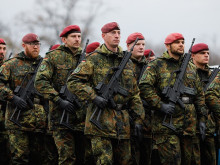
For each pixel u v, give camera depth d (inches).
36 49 845.8
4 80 828.0
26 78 840.9
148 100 714.2
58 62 771.4
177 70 720.3
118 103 662.5
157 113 719.1
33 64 848.3
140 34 860.6
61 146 749.3
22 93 829.2
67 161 751.1
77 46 776.3
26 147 824.9
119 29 676.1
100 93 650.8
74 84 656.4
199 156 793.6
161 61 727.7
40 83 747.4
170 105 701.9
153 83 721.0
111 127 646.5
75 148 780.0
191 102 725.3
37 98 837.8
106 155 639.8
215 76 834.2
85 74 660.1
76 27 776.3
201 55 855.1
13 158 821.9
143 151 837.8
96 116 648.4
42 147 853.2
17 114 822.5
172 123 707.4
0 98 814.5
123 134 658.8
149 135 824.3
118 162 669.3
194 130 722.2
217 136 855.7
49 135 847.7
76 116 755.4
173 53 726.5
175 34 724.7
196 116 731.4
